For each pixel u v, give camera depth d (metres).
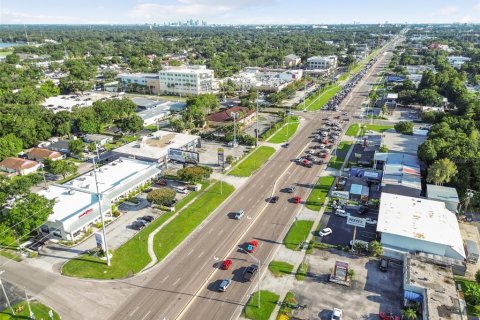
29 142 145.62
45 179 119.19
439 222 83.38
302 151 141.88
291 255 80.31
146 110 192.75
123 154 128.12
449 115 164.38
